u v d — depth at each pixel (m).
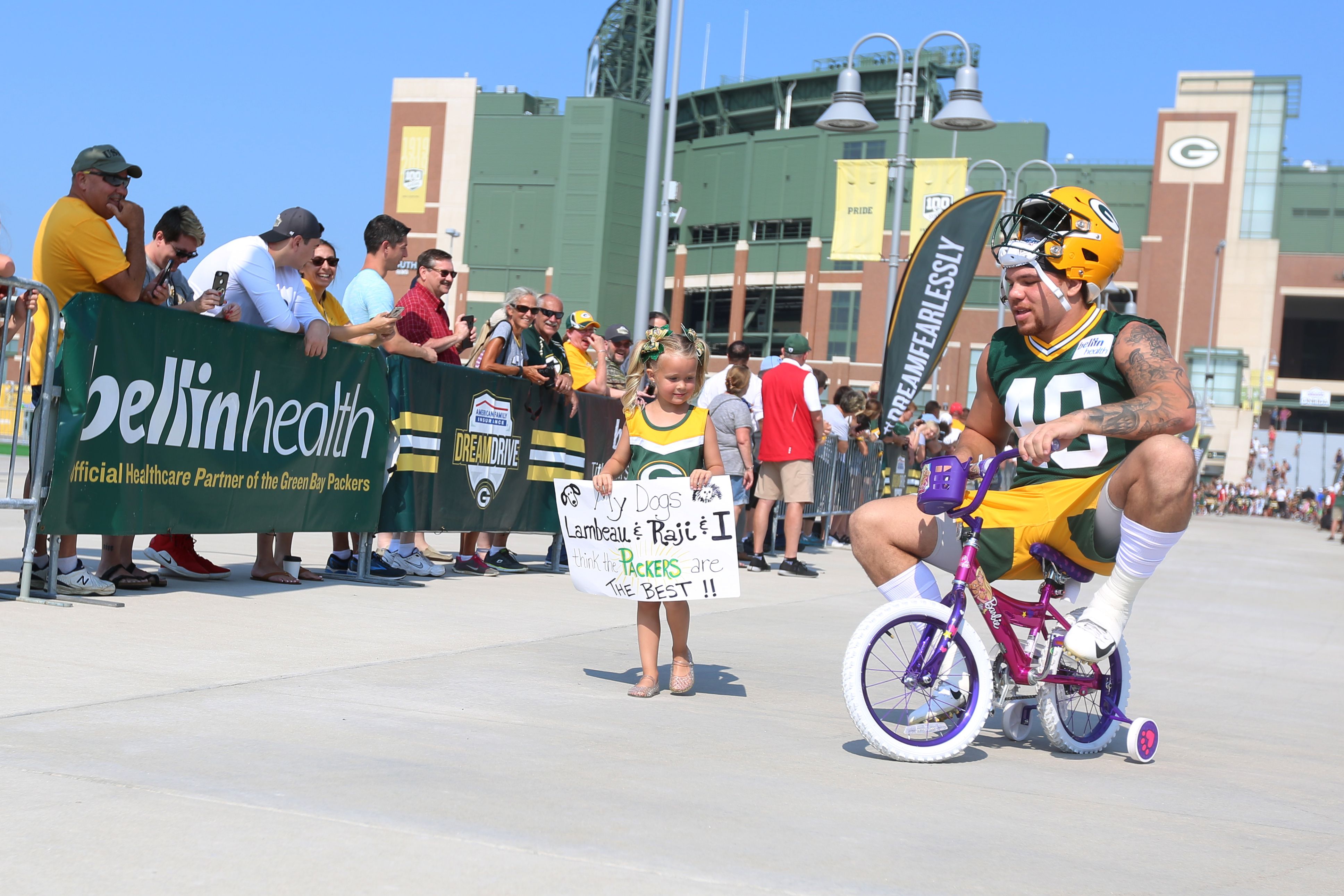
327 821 2.59
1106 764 3.89
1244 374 69.31
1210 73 69.56
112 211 5.38
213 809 2.63
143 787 2.77
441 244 73.69
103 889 2.13
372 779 2.96
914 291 14.88
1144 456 3.67
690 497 4.45
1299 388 81.50
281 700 3.85
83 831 2.43
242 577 6.95
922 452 9.15
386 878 2.26
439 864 2.36
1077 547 3.90
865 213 22.94
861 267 65.56
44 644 4.40
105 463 5.38
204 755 3.09
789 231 68.88
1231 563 16.34
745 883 2.37
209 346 5.79
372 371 6.94
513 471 8.43
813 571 10.48
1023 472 4.06
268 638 4.97
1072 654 3.80
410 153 73.94
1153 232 70.50
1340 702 5.47
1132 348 3.87
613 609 7.01
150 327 5.48
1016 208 4.08
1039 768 3.75
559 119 71.19
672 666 4.82
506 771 3.15
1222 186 69.44
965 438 4.44
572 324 10.08
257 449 6.16
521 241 72.12
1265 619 9.15
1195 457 3.66
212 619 5.31
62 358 5.22
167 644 4.62
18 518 9.49
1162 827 3.06
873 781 3.36
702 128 73.94
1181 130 69.88
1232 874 2.67
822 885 2.39
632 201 71.06
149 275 6.11
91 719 3.40
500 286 72.44
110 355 5.32
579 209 70.31
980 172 66.75
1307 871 2.73
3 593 5.37
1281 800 3.47
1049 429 3.57
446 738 3.49
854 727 4.16
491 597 7.05
